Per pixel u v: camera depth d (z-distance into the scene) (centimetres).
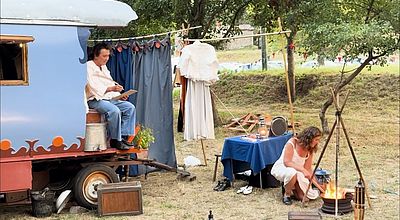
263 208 762
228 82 2105
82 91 732
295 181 775
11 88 687
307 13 1272
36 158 705
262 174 870
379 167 1016
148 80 954
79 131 732
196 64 914
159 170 1001
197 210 757
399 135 1367
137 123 950
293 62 1878
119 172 931
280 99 1938
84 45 735
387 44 1174
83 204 750
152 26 1515
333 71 1992
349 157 1109
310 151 798
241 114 1731
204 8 1452
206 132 939
